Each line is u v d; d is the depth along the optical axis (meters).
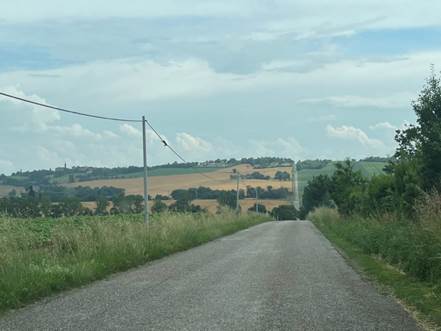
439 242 13.64
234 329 9.45
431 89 19.14
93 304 12.16
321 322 10.01
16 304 12.11
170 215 37.16
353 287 14.31
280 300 12.36
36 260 16.20
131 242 21.59
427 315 10.46
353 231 30.92
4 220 20.19
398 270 16.95
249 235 40.22
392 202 24.52
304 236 38.72
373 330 9.36
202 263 20.62
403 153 23.45
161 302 12.22
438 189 18.36
